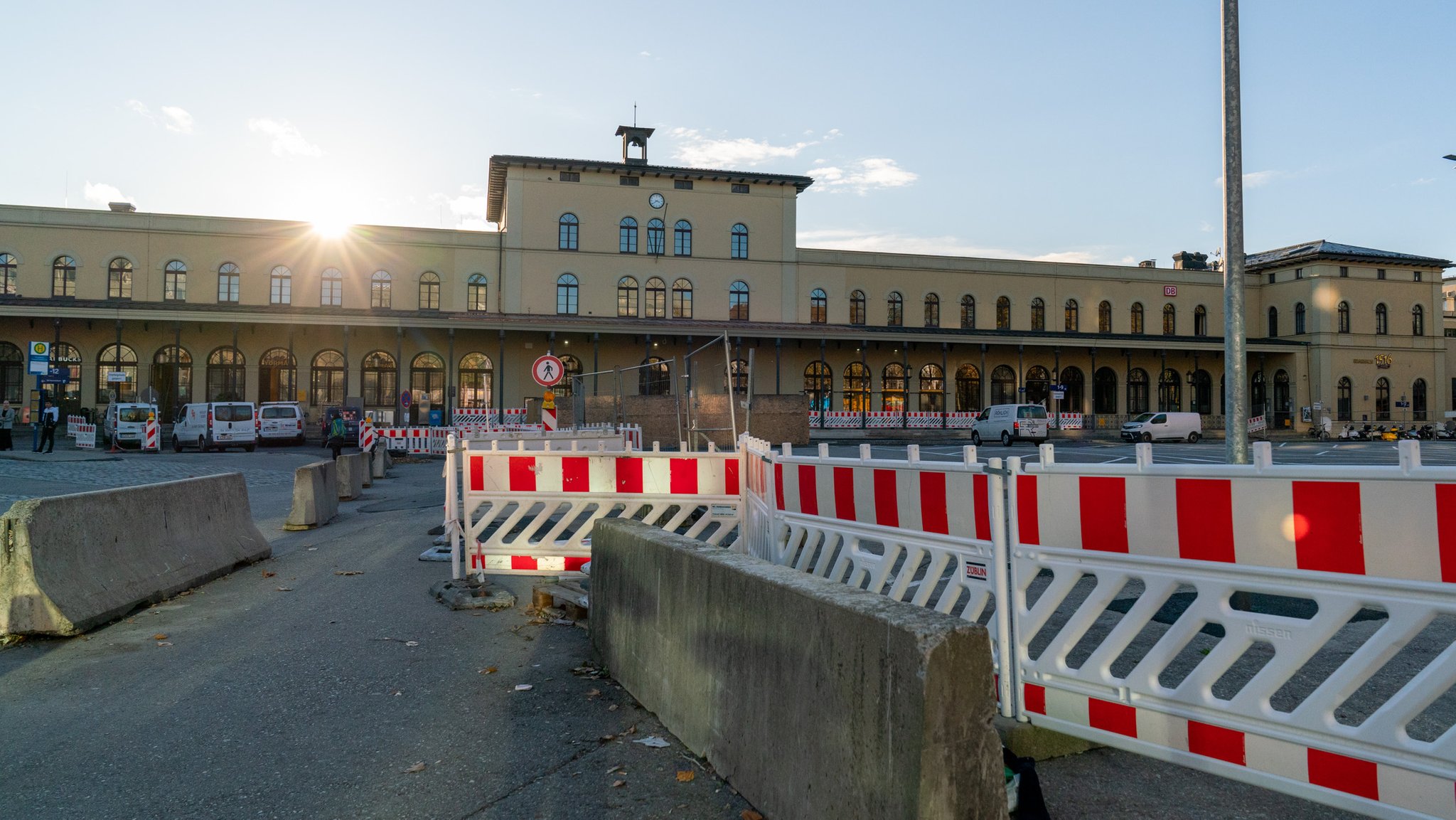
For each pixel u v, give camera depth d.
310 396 39.47
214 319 35.69
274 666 5.02
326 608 6.49
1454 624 5.52
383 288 41.25
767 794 2.98
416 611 6.39
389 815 3.12
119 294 38.47
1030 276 49.12
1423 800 2.46
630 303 43.47
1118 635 3.25
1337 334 49.78
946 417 44.84
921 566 7.50
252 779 3.45
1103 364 49.50
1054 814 3.15
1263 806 3.21
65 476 17.45
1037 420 36.56
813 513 5.24
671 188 44.16
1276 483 2.80
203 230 39.31
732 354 44.06
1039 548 3.53
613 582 4.72
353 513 12.80
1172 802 3.26
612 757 3.60
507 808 3.16
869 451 4.72
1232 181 6.66
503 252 42.22
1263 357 51.97
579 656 5.14
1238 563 2.89
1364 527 2.59
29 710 4.28
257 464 23.00
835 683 2.60
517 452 6.89
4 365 37.12
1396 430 46.25
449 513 7.00
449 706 4.30
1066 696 3.43
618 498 6.88
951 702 2.24
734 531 7.15
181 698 4.46
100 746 3.81
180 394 38.28
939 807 2.19
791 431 26.06
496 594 6.63
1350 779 2.61
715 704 3.43
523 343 41.84
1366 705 4.03
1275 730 2.79
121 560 6.46
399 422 36.81
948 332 44.03
